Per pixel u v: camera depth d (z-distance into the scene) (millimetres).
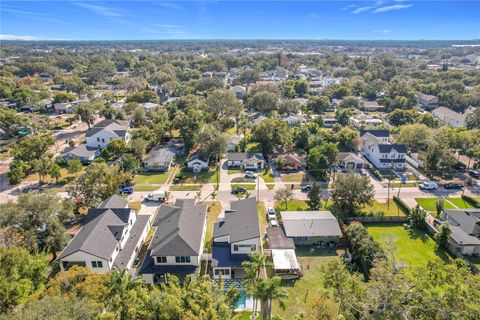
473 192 66812
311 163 74000
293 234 49156
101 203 53719
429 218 57094
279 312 36531
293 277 42000
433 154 73438
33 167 72750
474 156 76062
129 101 145375
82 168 78250
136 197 64500
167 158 80188
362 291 30266
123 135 92000
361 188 56062
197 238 44281
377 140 86875
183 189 68125
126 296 28203
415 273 30984
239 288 40219
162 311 27234
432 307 26922
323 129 100062
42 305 25156
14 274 31656
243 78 199625
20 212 41062
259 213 58219
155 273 40312
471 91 140500
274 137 87062
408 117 114312
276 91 154750
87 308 25250
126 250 44219
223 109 117688
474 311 25656
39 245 44625
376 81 178750
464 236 48031
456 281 28234
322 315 31703
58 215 46375
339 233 49312
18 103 137000
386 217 55938
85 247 39156
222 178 73875
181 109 122812
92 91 165250
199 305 27688
